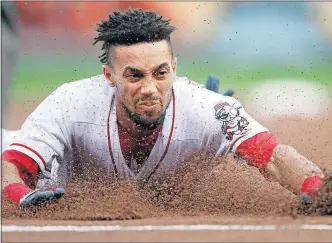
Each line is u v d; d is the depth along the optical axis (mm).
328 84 53594
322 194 20609
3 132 23078
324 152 30844
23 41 55375
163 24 22062
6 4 25344
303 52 57938
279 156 21969
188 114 22578
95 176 23000
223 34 57656
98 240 17344
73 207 21016
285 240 17141
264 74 55844
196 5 56594
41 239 17547
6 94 25500
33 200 20641
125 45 21953
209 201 21969
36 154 22219
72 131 22641
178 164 22922
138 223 19375
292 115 42562
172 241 17094
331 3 58531
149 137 22422
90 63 55906
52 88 49844
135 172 22875
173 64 22594
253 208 21312
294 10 58500
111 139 22484
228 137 22609
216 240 17156
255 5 58219
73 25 56156
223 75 55156
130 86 21906
